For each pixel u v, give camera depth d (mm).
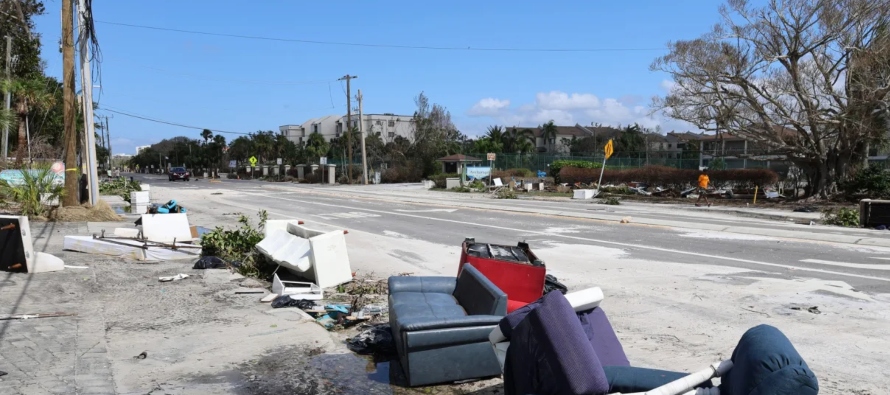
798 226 17453
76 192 16969
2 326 6121
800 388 2592
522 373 3494
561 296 3434
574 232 15805
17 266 8758
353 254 12297
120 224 15922
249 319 6609
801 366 2633
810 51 26016
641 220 18922
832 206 24125
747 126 28234
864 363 5480
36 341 5664
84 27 16703
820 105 26781
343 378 4965
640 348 5988
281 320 6574
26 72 31250
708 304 7820
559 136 114500
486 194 35938
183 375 4914
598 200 29438
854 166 27641
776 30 26125
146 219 11617
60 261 9055
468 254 6605
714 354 5777
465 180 43594
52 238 12703
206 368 5098
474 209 23594
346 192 38969
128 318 6609
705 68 27250
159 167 142875
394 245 13602
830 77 26828
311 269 8750
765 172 30469
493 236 15141
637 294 8430
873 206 17094
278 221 11000
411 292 5980
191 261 10227
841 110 25766
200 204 27125
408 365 4742
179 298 7559
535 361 3385
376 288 8641
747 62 27000
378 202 28234
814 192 27938
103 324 6316
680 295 8352
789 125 27422
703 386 3217
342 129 120938
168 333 6070
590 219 19125
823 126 28141
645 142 94062
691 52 27859
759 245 13227
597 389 3156
